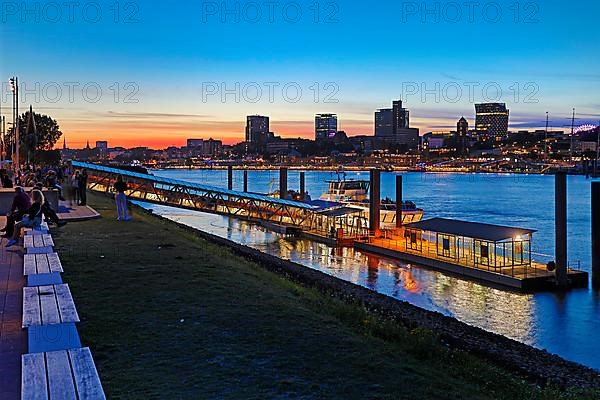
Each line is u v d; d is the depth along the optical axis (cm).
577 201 13300
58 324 853
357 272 4625
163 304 1331
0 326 1027
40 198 1978
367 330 1308
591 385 1744
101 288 1459
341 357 1053
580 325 3128
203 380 889
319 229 7106
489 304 3606
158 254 2042
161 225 3397
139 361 956
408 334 1307
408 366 1062
